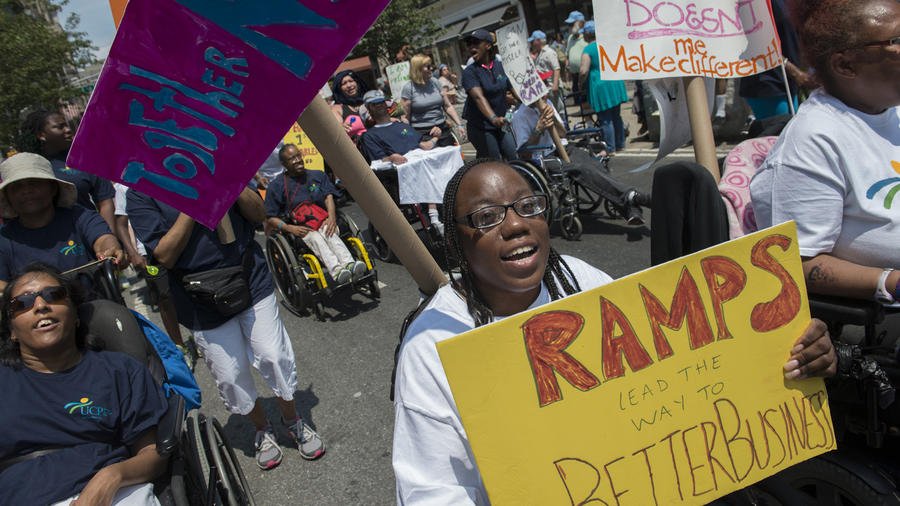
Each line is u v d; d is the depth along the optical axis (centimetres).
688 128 252
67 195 337
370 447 343
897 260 175
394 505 296
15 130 1505
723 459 135
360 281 561
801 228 179
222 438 279
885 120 177
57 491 217
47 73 1579
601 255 551
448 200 136
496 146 676
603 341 126
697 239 179
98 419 228
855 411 185
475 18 2306
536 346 120
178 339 502
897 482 183
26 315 223
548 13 2020
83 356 238
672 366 131
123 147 135
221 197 142
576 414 123
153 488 234
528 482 120
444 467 122
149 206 305
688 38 216
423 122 768
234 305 305
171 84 131
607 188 570
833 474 185
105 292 309
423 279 153
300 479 329
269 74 130
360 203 141
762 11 224
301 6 125
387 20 1805
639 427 128
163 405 243
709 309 135
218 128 136
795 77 238
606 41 211
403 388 128
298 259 552
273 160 707
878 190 173
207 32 128
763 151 226
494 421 118
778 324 139
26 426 222
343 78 889
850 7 166
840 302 179
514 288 133
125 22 125
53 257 331
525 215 130
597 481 124
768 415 139
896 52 162
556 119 619
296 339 513
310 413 390
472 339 116
